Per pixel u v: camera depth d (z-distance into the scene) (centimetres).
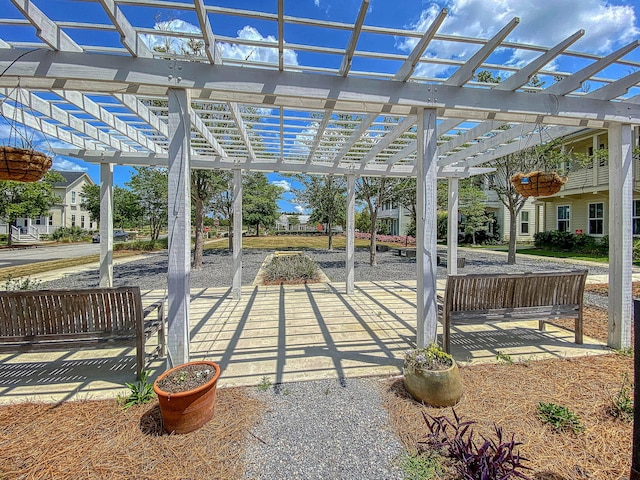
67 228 2311
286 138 424
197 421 178
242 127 368
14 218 1586
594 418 187
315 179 1237
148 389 211
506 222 1680
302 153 504
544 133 391
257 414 195
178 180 225
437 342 296
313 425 184
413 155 548
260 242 2070
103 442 169
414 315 417
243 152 505
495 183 1094
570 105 267
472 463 138
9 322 224
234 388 227
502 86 256
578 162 926
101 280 513
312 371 254
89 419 188
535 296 291
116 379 242
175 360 228
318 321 391
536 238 1359
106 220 513
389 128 389
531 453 159
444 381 200
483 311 280
